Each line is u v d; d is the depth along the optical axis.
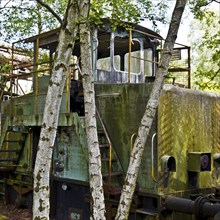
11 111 9.19
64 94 7.42
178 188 6.14
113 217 6.30
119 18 5.15
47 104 4.19
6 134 8.84
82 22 4.60
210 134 6.77
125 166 6.46
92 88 4.89
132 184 4.50
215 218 4.83
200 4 6.12
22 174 8.72
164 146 5.99
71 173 7.15
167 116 6.06
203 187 6.57
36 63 8.53
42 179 4.09
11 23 7.87
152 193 5.94
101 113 6.96
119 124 6.62
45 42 8.72
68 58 4.31
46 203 4.09
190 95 6.45
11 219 7.85
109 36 8.21
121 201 4.51
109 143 6.24
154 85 4.57
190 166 6.27
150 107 4.54
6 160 8.82
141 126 4.55
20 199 8.62
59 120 7.15
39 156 4.12
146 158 6.08
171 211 5.98
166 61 4.58
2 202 9.28
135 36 8.55
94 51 7.70
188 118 6.38
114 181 6.55
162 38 8.83
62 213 7.37
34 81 8.60
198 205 5.43
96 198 4.72
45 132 4.14
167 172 5.90
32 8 6.50
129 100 6.48
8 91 10.98
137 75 8.72
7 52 11.68
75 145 7.11
